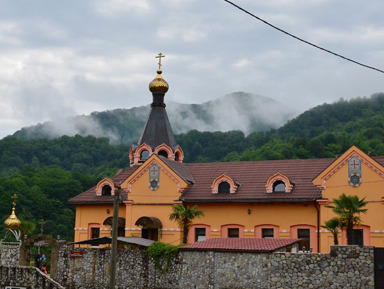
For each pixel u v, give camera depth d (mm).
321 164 58250
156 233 58125
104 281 46156
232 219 56125
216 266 41625
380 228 50062
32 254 67812
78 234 62500
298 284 38906
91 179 132500
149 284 44562
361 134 159000
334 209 42375
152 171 58719
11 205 104750
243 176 58969
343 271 37969
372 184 50844
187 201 56875
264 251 40031
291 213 54344
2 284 47156
